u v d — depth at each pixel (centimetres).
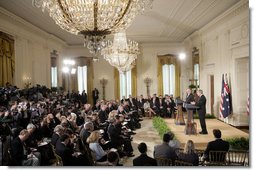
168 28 1595
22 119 870
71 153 584
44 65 1644
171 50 2134
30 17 1245
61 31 1612
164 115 1622
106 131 851
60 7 439
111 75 2153
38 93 1259
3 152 595
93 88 2153
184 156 543
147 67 2147
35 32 1479
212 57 1466
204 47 1614
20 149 590
